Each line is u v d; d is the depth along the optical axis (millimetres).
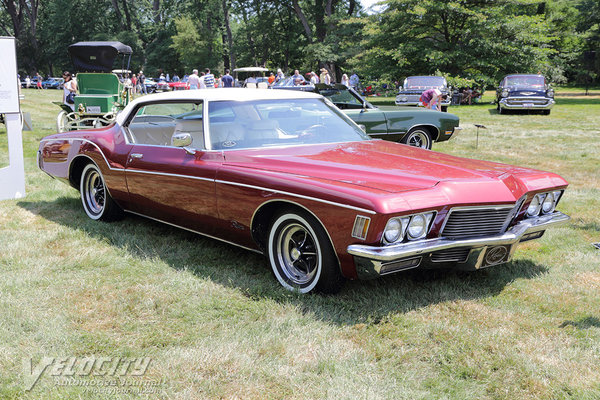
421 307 3375
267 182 3572
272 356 2809
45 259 4230
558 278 3887
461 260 3432
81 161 5492
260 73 46719
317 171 3586
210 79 25797
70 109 11883
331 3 49031
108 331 3088
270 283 3756
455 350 2850
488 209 3377
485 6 30844
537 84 21312
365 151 4094
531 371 2637
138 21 67250
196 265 4129
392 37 32594
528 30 30250
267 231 3752
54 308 3357
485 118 18750
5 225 5184
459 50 29625
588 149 10664
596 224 5289
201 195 4074
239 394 2480
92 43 12305
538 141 12039
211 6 62000
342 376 2605
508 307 3393
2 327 3061
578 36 49094
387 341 2957
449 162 3887
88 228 5105
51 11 68812
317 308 3320
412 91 20812
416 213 3133
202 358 2760
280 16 53875
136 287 3689
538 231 3746
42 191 6668
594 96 37750
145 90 40812
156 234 4945
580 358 2766
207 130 4172
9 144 6188
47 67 71938
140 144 4781
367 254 3053
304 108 4633
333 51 45156
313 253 3520
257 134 4207
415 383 2562
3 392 2467
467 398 2441
